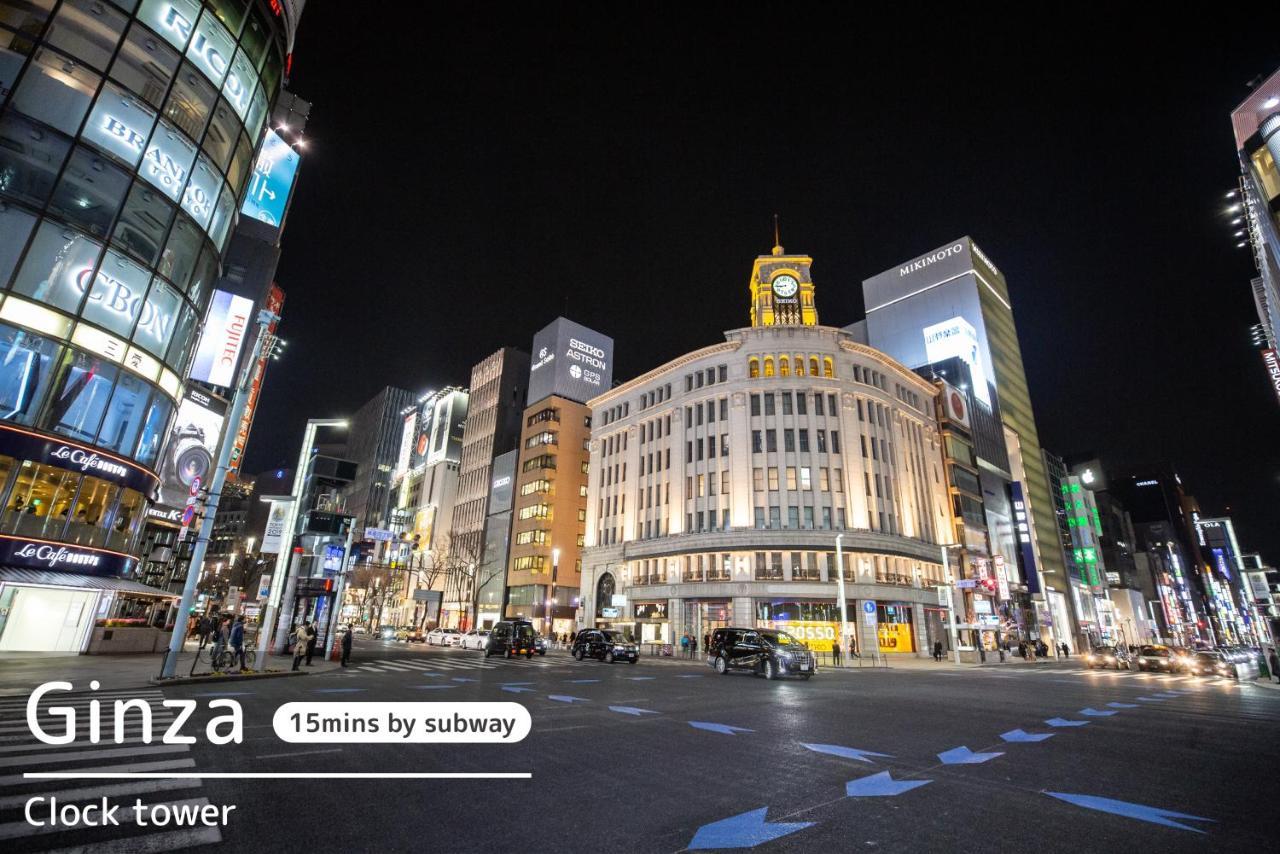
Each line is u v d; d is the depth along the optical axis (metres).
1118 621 103.25
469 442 100.00
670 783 6.65
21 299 20.14
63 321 21.19
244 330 34.62
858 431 52.81
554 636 61.94
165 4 25.03
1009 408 86.69
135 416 23.77
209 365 33.28
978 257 96.62
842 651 39.75
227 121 27.67
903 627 48.81
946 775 7.13
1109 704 15.44
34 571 20.52
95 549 22.64
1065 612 79.75
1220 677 30.77
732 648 25.86
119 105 23.25
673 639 50.31
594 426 69.06
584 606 61.31
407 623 98.38
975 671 32.12
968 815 5.58
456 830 5.04
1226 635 152.75
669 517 55.94
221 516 101.69
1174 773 7.35
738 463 52.41
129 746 7.95
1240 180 37.34
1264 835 5.09
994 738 9.76
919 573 52.41
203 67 26.42
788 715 12.29
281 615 27.52
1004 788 6.55
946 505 61.75
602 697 15.06
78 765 6.80
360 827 5.07
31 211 20.53
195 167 26.08
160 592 25.89
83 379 21.77
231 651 21.11
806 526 49.22
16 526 20.12
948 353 86.38
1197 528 176.62
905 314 97.38
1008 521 72.94
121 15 23.56
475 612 80.00
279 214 40.16
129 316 23.27
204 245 26.72
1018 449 83.12
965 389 72.88
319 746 8.38
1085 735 10.16
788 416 53.03
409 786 6.40
